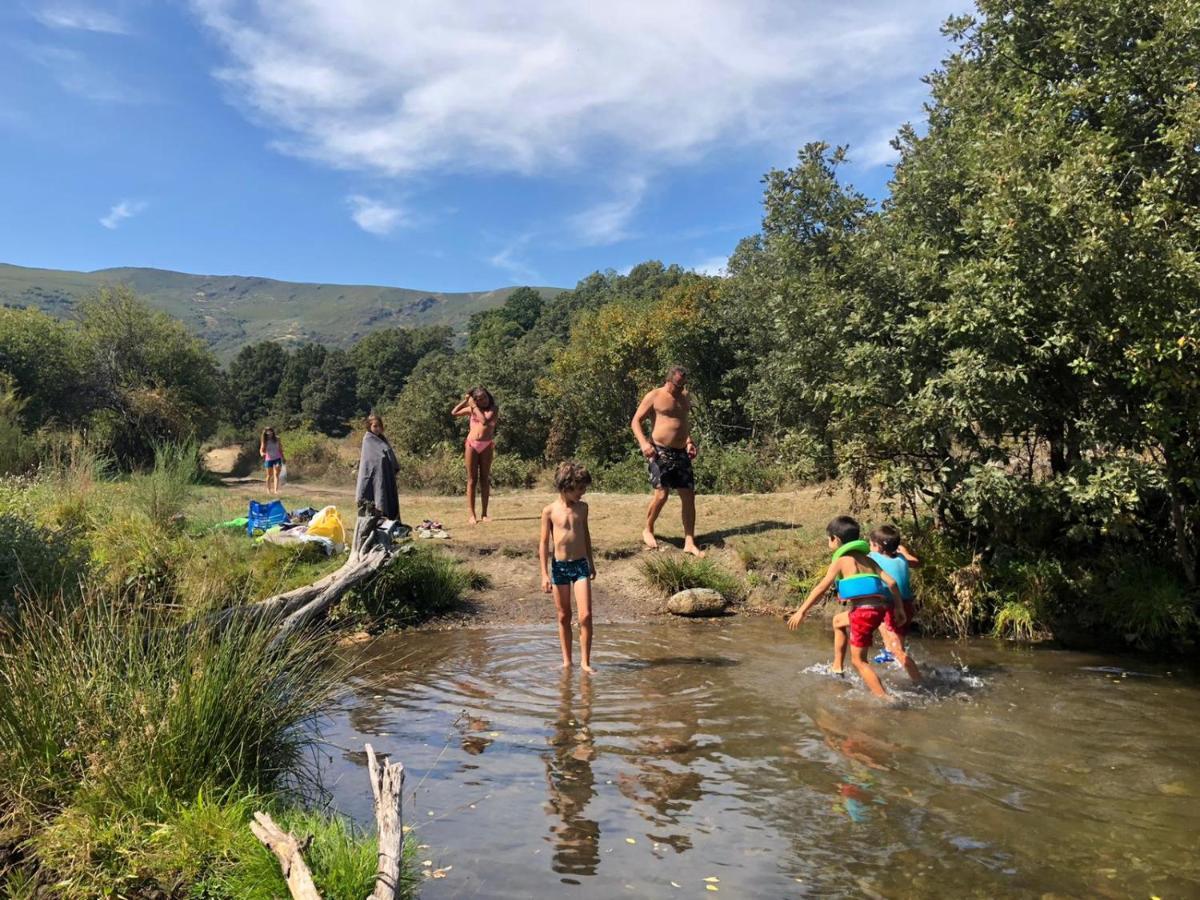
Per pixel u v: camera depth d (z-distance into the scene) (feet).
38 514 33.19
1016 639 27.84
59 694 13.52
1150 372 23.34
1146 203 23.61
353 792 15.17
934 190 29.32
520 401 104.06
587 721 19.33
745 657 25.40
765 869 12.37
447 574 32.89
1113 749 17.47
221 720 14.06
